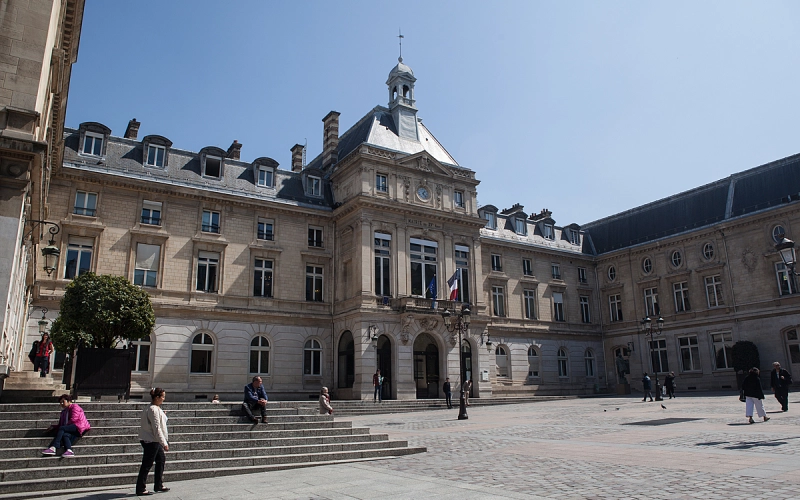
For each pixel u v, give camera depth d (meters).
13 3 14.04
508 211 51.94
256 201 35.94
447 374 36.84
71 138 32.25
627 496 8.55
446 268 39.19
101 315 21.52
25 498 9.89
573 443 15.38
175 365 31.88
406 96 43.97
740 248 41.97
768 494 8.18
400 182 38.53
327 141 43.94
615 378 49.47
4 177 13.10
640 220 50.66
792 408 22.39
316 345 36.72
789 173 40.81
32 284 24.92
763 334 39.78
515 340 45.62
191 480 11.57
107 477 11.03
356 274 35.91
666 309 46.09
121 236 31.95
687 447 13.44
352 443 14.62
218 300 33.84
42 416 12.80
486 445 15.75
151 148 34.41
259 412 15.00
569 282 50.56
